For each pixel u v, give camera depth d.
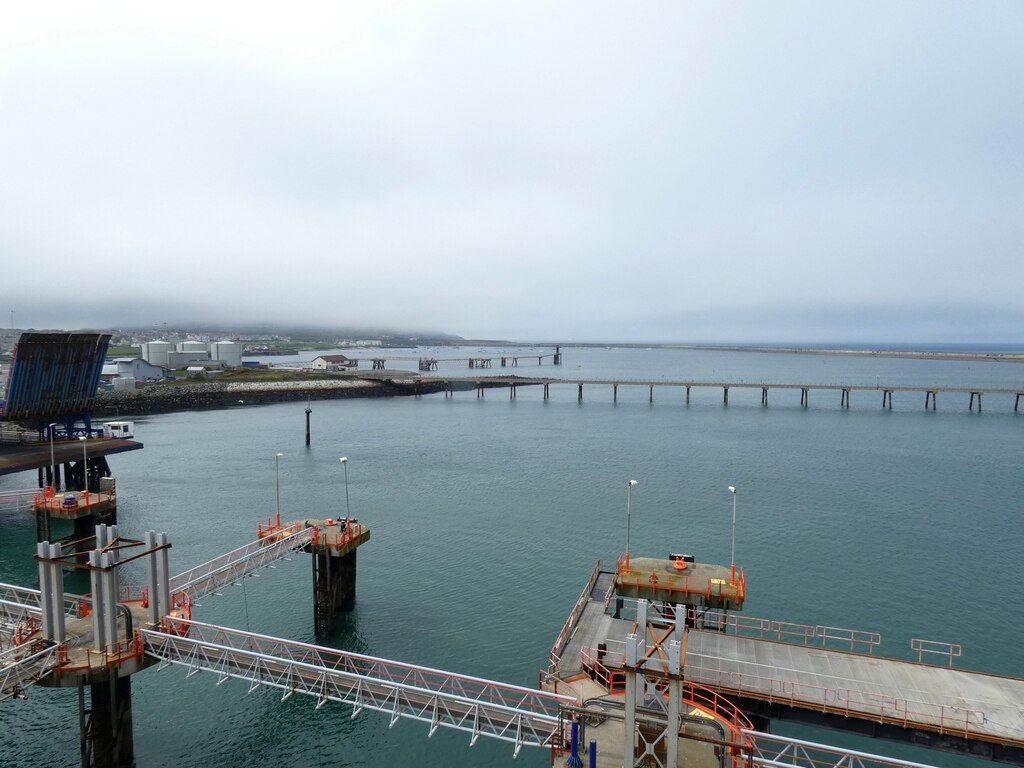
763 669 34.38
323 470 114.44
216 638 50.38
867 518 83.19
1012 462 118.69
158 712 42.09
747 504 90.25
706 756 25.31
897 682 33.22
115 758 35.25
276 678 35.03
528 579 63.28
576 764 24.80
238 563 47.94
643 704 26.78
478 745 39.59
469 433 159.75
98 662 33.72
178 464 119.75
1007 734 29.08
